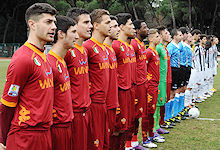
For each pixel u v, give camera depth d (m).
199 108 10.00
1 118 2.86
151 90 6.12
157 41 6.12
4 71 21.47
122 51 4.86
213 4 38.09
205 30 44.38
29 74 2.84
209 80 12.32
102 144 4.27
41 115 2.90
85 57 3.85
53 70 3.25
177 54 7.62
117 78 4.86
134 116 5.36
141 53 5.57
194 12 38.50
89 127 4.11
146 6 40.44
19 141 2.86
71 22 3.42
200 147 6.07
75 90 3.69
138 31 5.63
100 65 4.15
